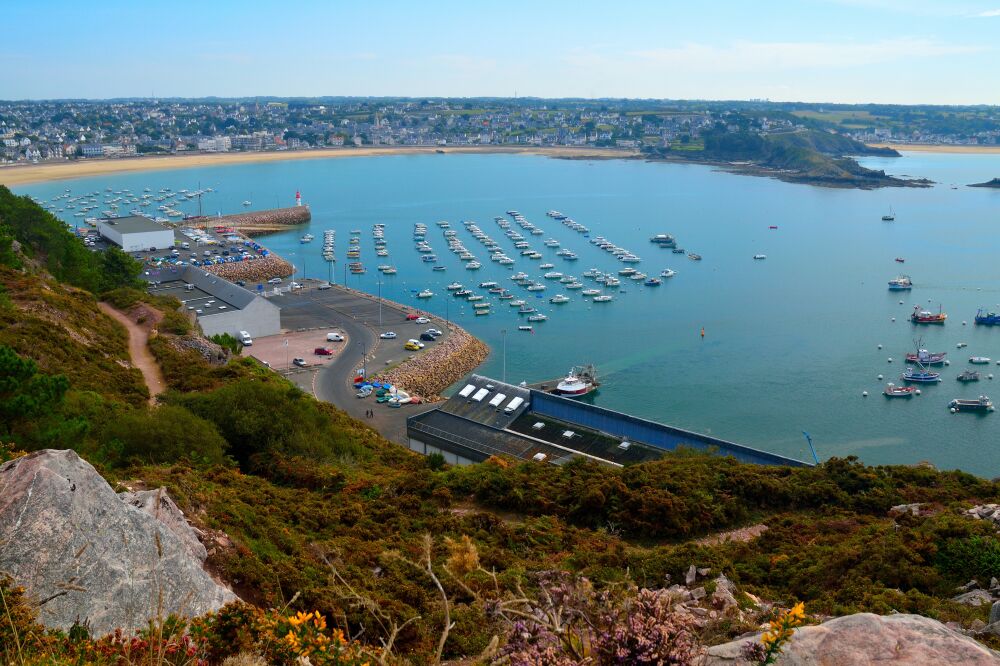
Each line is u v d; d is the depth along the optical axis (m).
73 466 19.75
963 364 124.44
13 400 37.94
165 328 87.44
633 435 67.81
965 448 95.44
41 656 12.97
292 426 54.56
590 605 9.41
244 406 54.47
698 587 28.53
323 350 118.44
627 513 42.16
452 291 172.12
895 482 47.72
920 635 9.42
